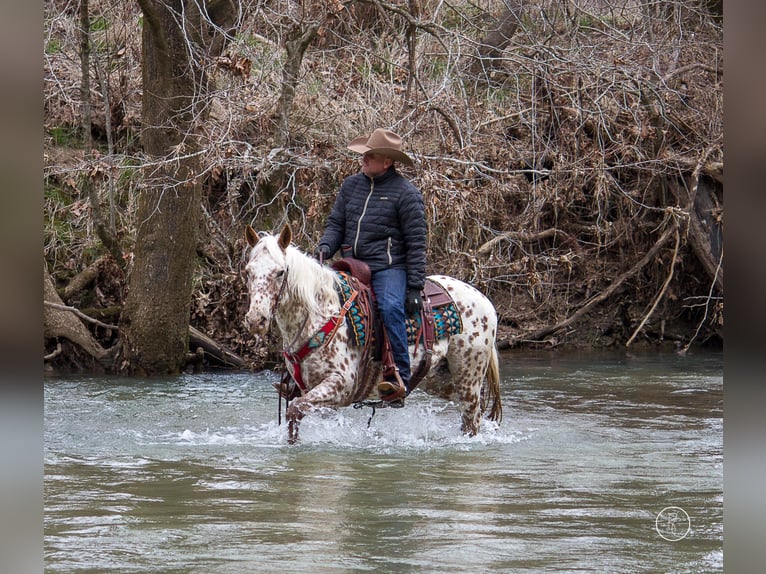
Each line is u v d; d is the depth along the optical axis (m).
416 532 6.02
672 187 18.80
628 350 18.52
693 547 5.77
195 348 15.45
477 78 17.42
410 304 9.34
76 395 12.20
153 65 13.87
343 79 16.03
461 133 15.17
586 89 17.00
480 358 9.97
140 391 12.70
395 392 9.23
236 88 14.47
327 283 9.12
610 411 11.64
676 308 19.56
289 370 9.41
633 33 18.19
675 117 18.36
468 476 7.82
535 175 17.22
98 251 16.03
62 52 17.28
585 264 18.95
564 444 9.46
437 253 16.34
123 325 14.55
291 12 14.68
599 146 17.45
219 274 16.22
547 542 5.84
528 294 18.86
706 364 16.41
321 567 5.27
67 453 8.60
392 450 9.01
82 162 14.69
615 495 7.16
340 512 6.50
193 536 5.87
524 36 18.84
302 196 14.97
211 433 9.77
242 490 7.14
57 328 14.76
